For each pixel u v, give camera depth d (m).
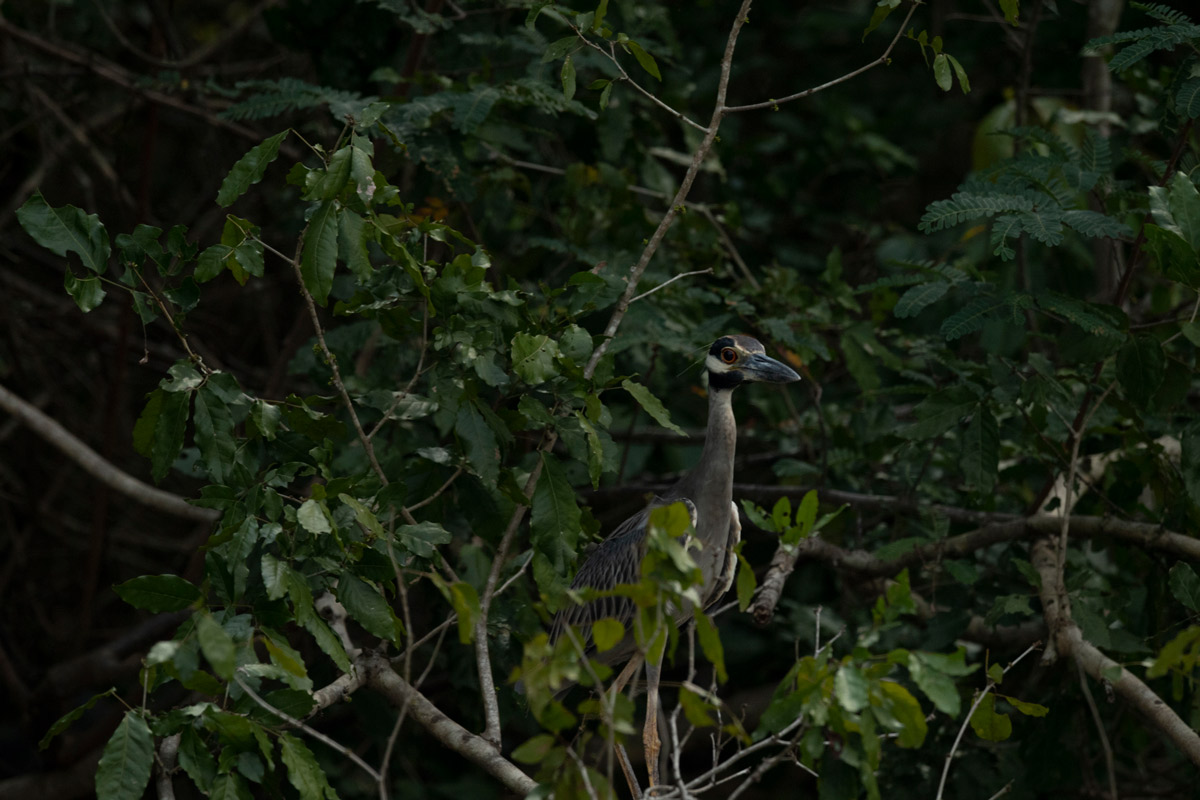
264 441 7.63
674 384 13.72
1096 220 7.96
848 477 12.18
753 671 13.58
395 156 10.95
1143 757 12.35
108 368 16.70
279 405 7.52
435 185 11.45
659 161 14.23
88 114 17.08
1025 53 12.98
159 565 17.20
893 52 16.53
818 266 14.51
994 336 11.84
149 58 13.45
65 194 17.77
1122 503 10.08
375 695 11.11
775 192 15.05
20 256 16.89
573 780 5.37
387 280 8.27
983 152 13.69
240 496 7.04
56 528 17.31
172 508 11.62
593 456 7.42
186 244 7.21
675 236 12.78
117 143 14.86
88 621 14.82
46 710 13.12
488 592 7.79
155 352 14.91
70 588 17.31
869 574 10.67
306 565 7.30
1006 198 8.27
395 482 7.38
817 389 11.36
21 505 16.00
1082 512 10.85
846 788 7.96
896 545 9.65
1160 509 10.02
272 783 6.64
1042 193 8.47
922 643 10.06
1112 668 7.09
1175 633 9.41
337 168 7.03
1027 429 10.06
